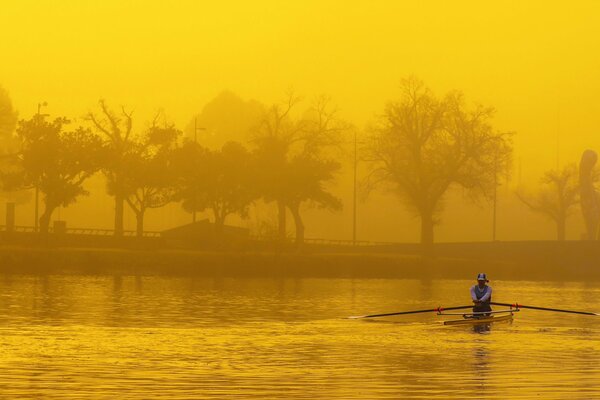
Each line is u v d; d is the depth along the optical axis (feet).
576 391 326.44
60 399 307.58
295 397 314.76
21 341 448.24
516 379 348.79
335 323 549.13
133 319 565.12
